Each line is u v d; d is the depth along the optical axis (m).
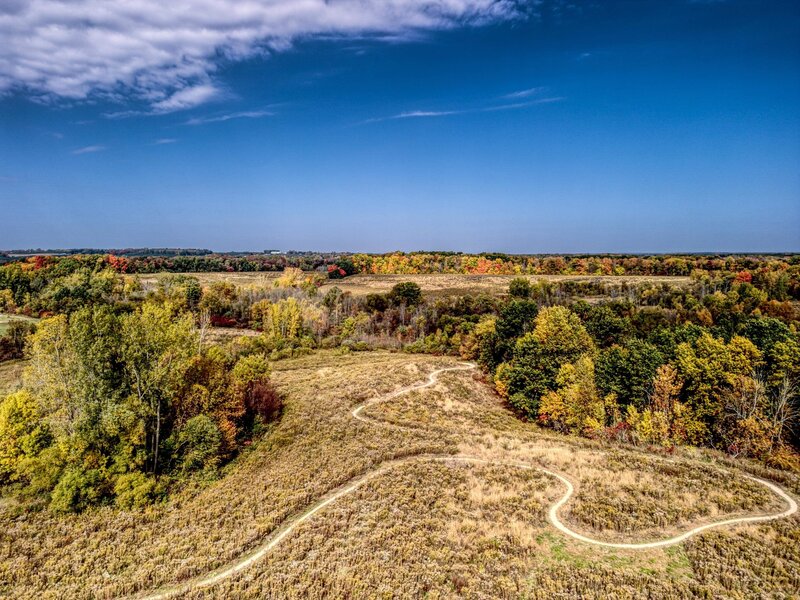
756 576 22.08
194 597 22.73
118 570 25.39
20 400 37.50
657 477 34.09
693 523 27.52
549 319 71.12
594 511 28.92
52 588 24.00
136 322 39.81
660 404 51.34
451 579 22.94
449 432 48.19
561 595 21.23
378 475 36.41
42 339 39.75
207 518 30.84
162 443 39.72
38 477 33.72
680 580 22.09
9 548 27.56
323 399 56.88
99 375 37.41
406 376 71.38
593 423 51.88
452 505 30.59
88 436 35.94
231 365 61.16
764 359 54.75
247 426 47.94
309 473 36.69
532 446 43.34
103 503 33.06
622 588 21.52
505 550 25.12
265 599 22.30
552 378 61.94
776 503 29.78
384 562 24.52
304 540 27.16
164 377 40.19
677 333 66.38
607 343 81.06
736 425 47.97
